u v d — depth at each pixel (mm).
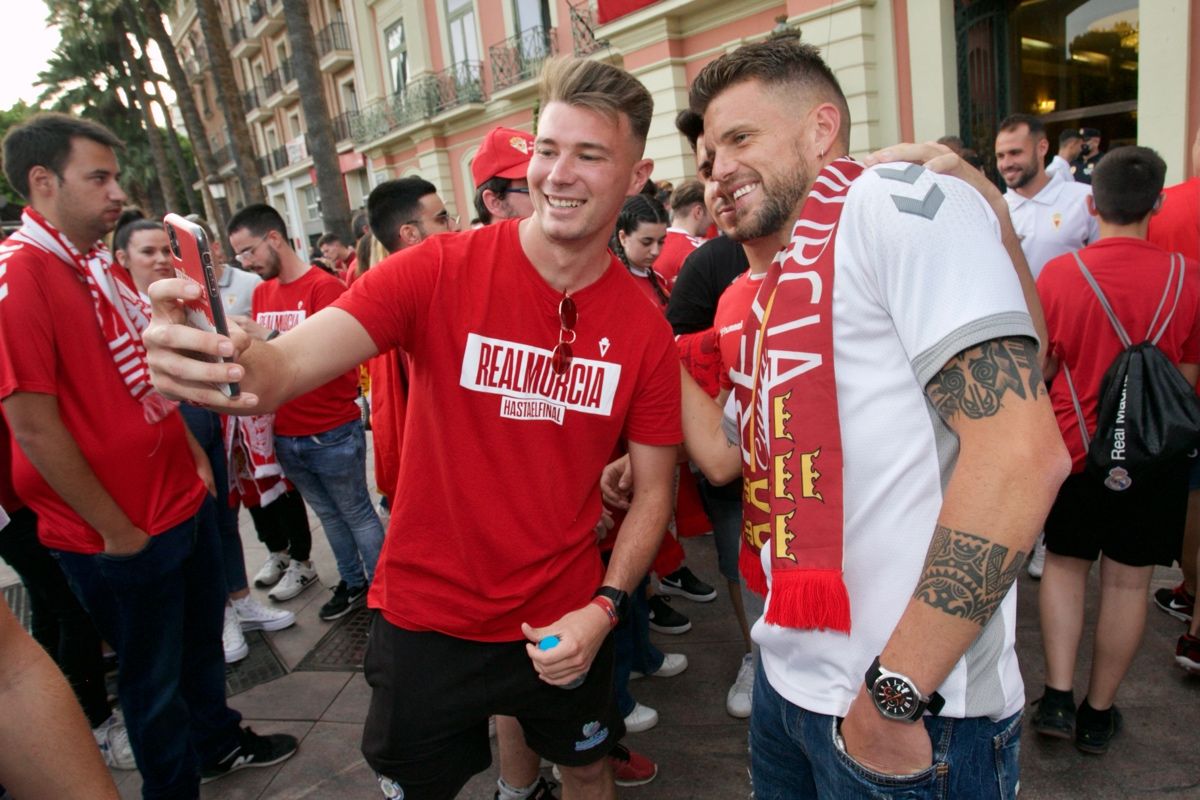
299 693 2902
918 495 1055
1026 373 913
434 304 1378
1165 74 5621
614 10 9742
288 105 28203
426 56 16281
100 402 1864
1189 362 2174
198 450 2311
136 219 3084
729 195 1314
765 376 1166
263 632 3402
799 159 1251
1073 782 2090
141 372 1947
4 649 932
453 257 1400
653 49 9695
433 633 1475
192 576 2221
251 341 1136
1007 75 7355
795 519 1113
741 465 1509
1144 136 5832
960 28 7059
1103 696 2133
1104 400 2025
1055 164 4098
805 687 1180
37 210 1869
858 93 7465
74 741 950
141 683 1986
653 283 3104
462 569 1444
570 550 1522
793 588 1097
